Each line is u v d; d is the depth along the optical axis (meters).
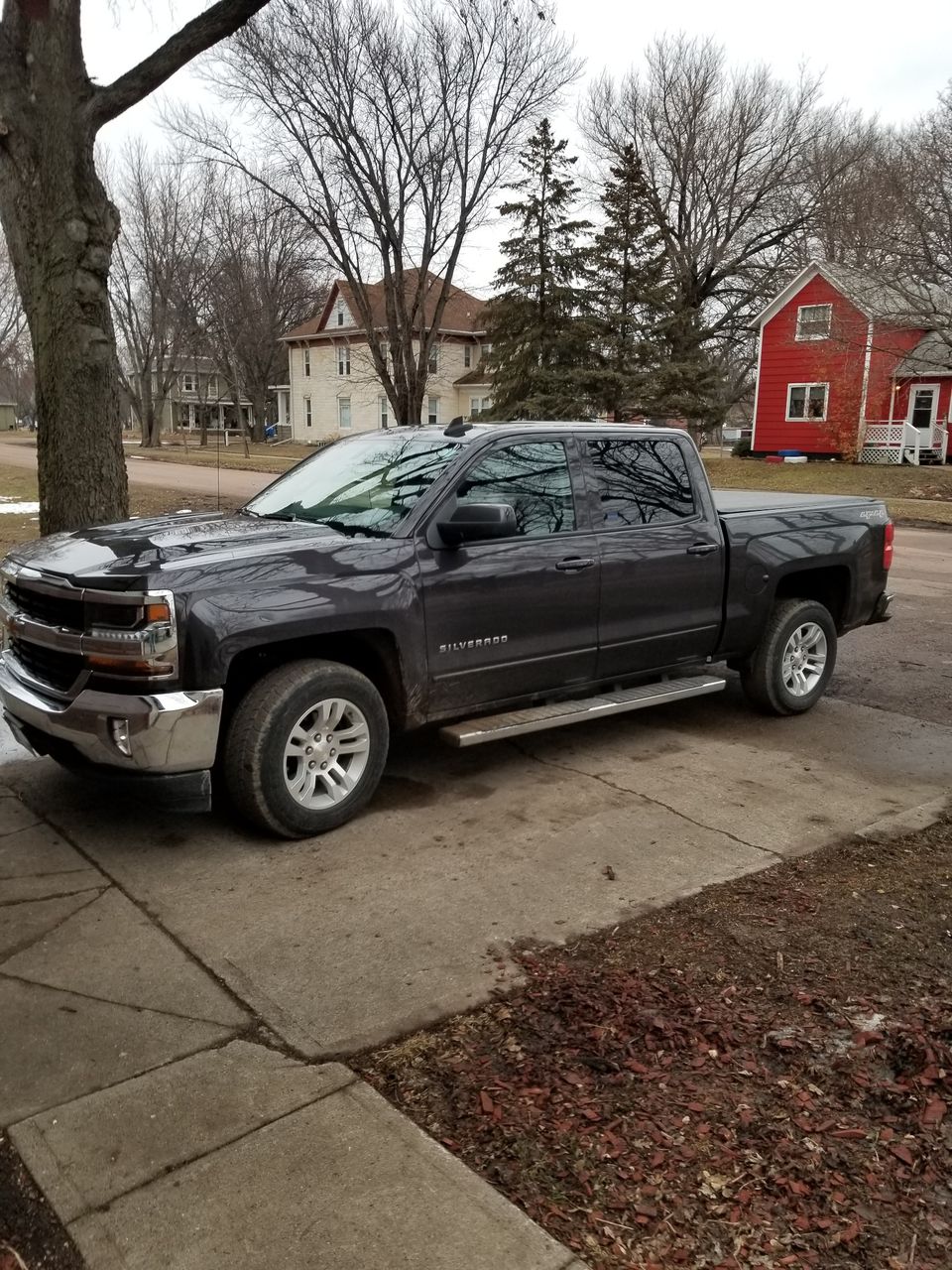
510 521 4.49
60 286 7.34
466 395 48.50
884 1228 2.19
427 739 5.85
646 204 31.98
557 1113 2.56
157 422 49.06
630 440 5.59
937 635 9.09
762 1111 2.56
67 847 4.23
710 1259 2.11
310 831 4.34
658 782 5.13
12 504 18.70
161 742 3.85
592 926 3.58
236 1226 2.19
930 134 26.20
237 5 7.18
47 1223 2.21
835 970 3.25
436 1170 2.35
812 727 6.18
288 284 49.41
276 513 5.22
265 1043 2.87
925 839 4.38
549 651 5.09
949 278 26.16
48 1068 2.75
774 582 6.11
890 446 32.94
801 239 43.59
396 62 21.42
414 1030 2.93
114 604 3.86
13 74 7.13
